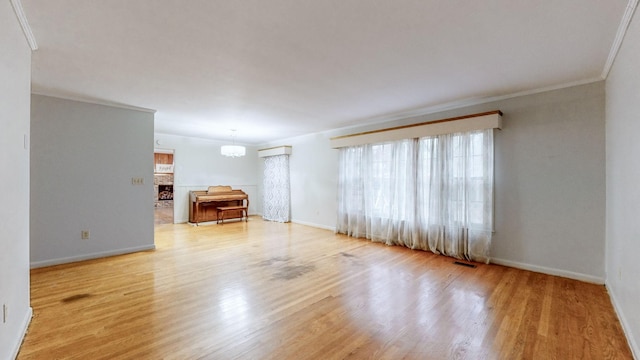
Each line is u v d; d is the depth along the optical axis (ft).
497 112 11.55
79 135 12.28
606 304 8.22
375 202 16.62
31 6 5.68
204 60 8.37
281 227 21.13
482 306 8.14
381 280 10.23
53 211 11.69
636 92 6.11
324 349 6.08
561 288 9.43
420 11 5.95
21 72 6.23
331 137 19.99
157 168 36.76
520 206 11.53
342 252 14.03
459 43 7.37
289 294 8.95
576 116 10.25
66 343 6.18
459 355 5.89
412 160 14.84
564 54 7.98
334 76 9.66
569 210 10.44
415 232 14.60
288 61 8.45
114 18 6.16
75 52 7.79
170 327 6.89
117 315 7.47
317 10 5.90
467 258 12.75
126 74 9.48
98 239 12.79
